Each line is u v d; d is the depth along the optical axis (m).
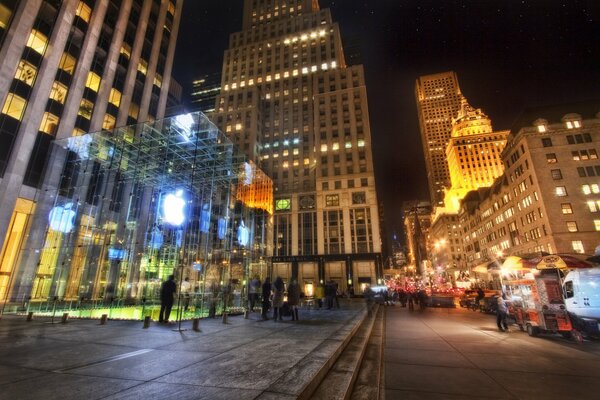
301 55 93.44
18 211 26.78
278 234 72.56
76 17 34.59
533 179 58.88
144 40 45.44
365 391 6.29
